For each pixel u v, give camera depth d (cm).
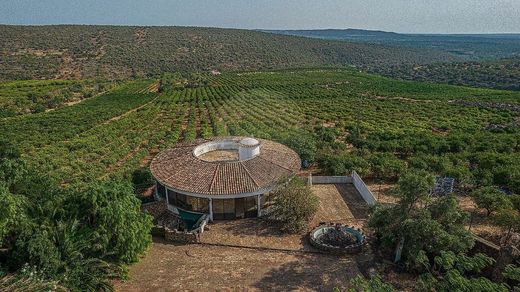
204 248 2955
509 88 17538
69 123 9038
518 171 3834
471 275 2420
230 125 7594
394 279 2480
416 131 6931
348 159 4466
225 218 3384
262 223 3306
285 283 2481
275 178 3456
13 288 1827
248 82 17312
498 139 5881
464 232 2448
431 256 2525
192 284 2492
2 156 4994
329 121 8650
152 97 14075
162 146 6322
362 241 2883
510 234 2811
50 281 1955
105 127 8281
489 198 3122
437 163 4372
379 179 4300
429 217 2441
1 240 2077
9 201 2097
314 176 4206
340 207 3569
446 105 10869
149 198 4016
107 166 5534
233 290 2420
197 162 3644
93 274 2275
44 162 5450
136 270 2659
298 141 4972
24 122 9269
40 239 2130
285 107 10575
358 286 2178
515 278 2038
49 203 2448
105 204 2469
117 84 17538
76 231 2369
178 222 3425
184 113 10131
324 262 2719
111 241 2422
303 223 3136
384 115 9231
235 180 3359
